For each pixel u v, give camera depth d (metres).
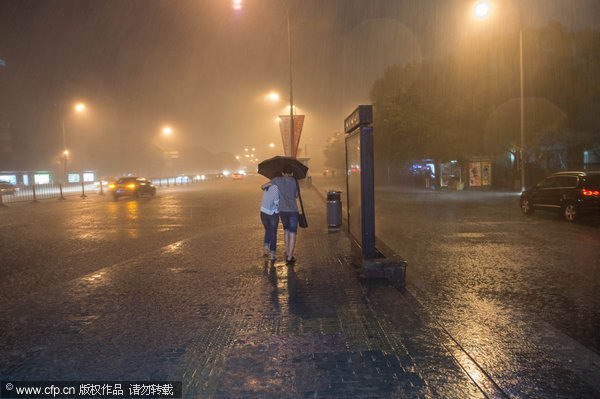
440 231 12.09
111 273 7.04
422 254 8.91
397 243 10.21
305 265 7.45
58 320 4.83
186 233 12.40
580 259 8.28
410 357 3.74
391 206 19.97
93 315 4.99
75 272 7.70
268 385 3.29
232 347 4.01
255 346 4.02
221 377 3.43
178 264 7.68
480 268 7.64
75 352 3.96
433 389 3.21
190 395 3.16
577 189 13.62
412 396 3.11
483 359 3.98
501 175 34.69
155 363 3.71
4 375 3.54
